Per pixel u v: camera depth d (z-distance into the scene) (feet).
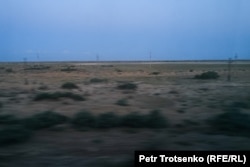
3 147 52.08
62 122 73.00
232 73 343.67
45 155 47.60
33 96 132.98
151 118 71.56
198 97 135.95
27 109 99.09
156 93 150.61
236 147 51.57
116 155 47.60
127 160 43.09
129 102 116.26
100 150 50.65
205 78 265.95
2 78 283.18
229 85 199.82
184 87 186.50
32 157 46.39
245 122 68.80
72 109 98.94
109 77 303.07
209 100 125.90
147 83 220.64
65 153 48.85
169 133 64.44
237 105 105.09
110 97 132.36
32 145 53.67
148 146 49.32
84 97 130.31
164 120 73.10
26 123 67.72
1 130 56.13
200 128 69.97
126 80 255.09
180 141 54.75
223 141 56.03
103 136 61.41
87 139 58.75
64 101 115.85
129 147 52.49
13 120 70.33
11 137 54.08
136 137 60.54
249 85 199.62
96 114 85.66
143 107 105.60
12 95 140.15
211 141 55.67
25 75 337.52
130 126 70.38
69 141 56.90
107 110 96.84
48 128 67.56
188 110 98.99
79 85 202.49
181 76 310.04
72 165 42.52
